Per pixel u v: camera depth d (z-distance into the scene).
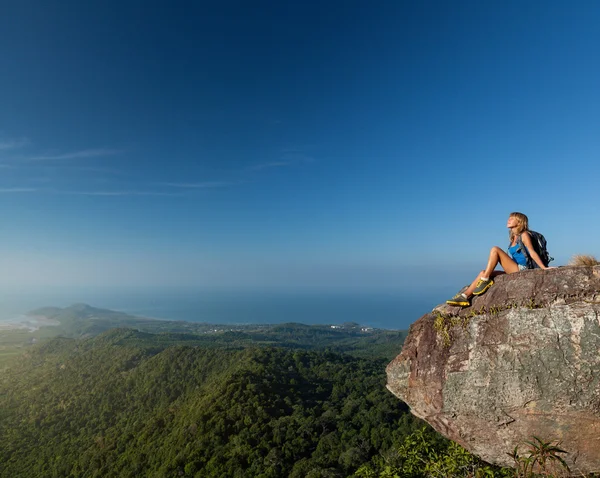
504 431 5.52
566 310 5.20
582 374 4.99
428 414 6.08
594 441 5.06
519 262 6.04
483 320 5.73
